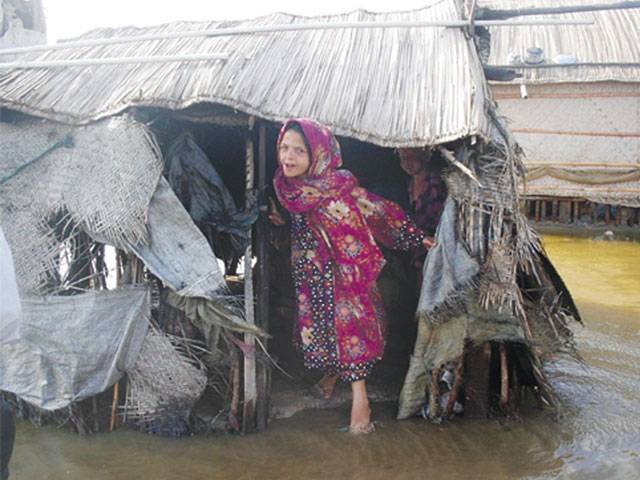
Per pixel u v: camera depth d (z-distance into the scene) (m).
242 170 6.09
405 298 5.71
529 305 4.58
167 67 4.70
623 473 4.02
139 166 4.15
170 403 4.34
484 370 4.54
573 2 13.45
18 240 4.25
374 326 4.45
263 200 4.45
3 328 2.59
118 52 5.32
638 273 8.81
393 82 4.65
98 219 4.12
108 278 4.87
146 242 4.12
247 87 4.41
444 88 4.53
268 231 4.66
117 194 4.12
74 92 4.64
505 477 3.98
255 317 4.49
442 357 4.34
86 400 4.47
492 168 4.27
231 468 4.07
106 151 4.22
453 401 4.54
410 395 4.52
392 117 4.36
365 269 4.39
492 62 12.41
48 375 4.19
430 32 5.16
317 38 5.20
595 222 12.77
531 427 4.54
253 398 4.38
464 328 4.27
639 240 11.24
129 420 4.48
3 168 4.38
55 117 4.45
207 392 4.83
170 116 4.50
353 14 5.87
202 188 4.38
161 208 4.16
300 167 4.18
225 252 4.86
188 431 4.40
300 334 4.55
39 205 4.29
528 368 4.61
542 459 4.18
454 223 4.27
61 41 5.93
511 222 4.30
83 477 3.99
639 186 12.33
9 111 4.73
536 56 12.16
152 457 4.18
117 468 4.07
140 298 4.24
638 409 4.84
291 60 4.84
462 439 4.38
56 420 4.54
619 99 12.22
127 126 4.20
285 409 4.74
